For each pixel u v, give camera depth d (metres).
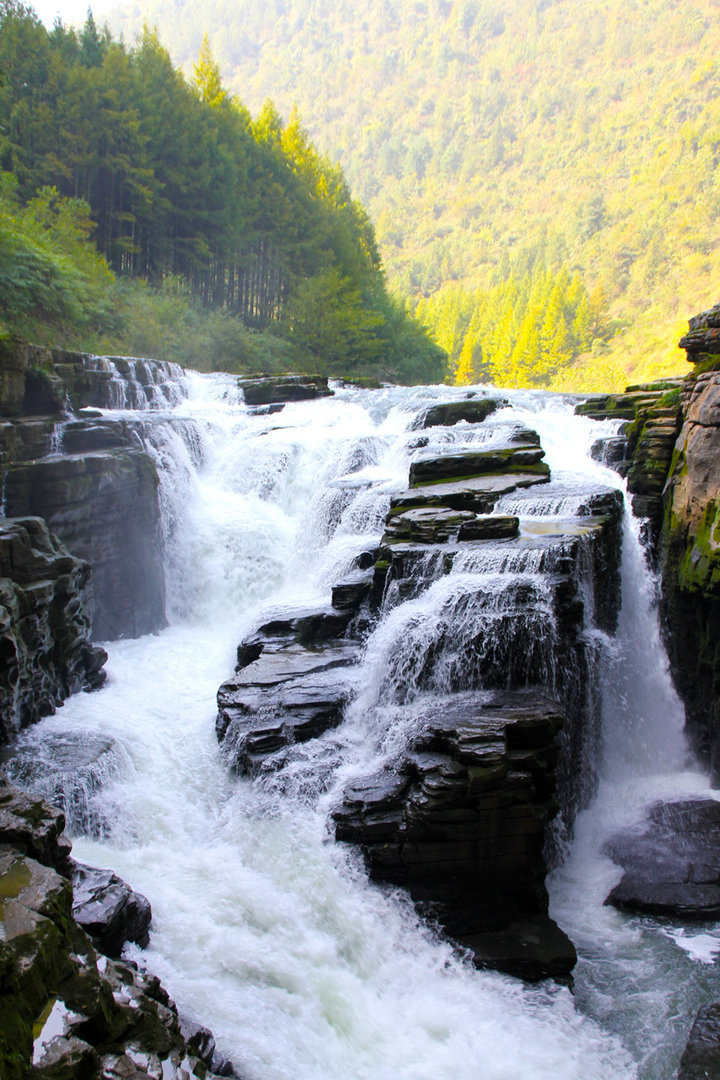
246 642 14.51
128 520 18.33
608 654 13.86
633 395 21.98
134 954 7.84
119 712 13.48
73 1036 4.59
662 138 191.38
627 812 12.85
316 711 12.00
